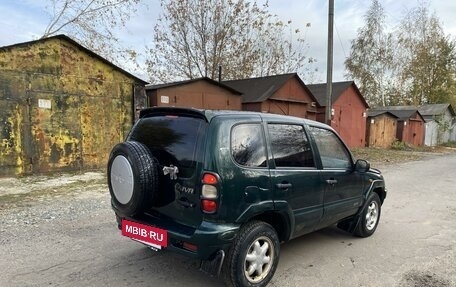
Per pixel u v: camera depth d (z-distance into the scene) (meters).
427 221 6.31
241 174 3.25
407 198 8.31
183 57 24.72
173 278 3.74
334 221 4.66
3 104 9.48
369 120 25.70
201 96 15.09
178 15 24.03
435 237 5.40
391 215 6.68
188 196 3.21
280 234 3.86
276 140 3.74
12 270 3.83
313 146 4.21
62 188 8.34
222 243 3.12
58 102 10.53
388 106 46.69
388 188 9.62
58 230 5.21
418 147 30.55
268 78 20.03
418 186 10.14
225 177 3.12
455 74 45.88
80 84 10.96
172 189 3.34
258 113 3.74
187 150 3.28
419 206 7.49
